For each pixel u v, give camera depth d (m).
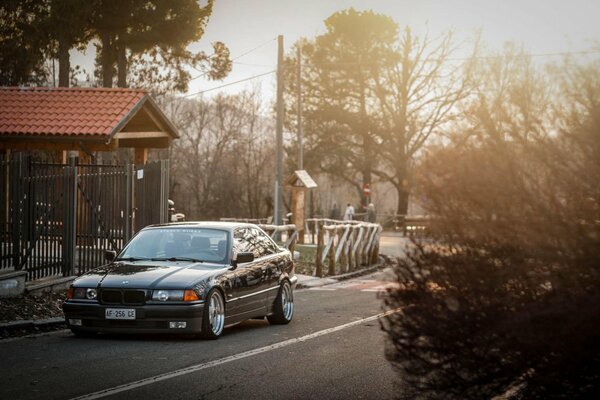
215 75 50.81
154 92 51.47
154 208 20.59
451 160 6.44
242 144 82.19
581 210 5.98
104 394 8.39
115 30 46.59
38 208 16.22
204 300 12.16
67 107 26.39
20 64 45.34
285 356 11.12
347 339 12.84
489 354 6.22
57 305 15.05
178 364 10.27
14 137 25.11
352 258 28.45
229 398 8.41
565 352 5.83
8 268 15.28
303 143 65.94
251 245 14.23
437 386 6.59
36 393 8.38
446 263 6.39
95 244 18.28
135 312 11.90
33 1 45.31
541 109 6.44
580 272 5.93
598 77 6.30
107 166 18.55
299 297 20.28
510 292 6.22
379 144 63.69
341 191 114.25
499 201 6.20
